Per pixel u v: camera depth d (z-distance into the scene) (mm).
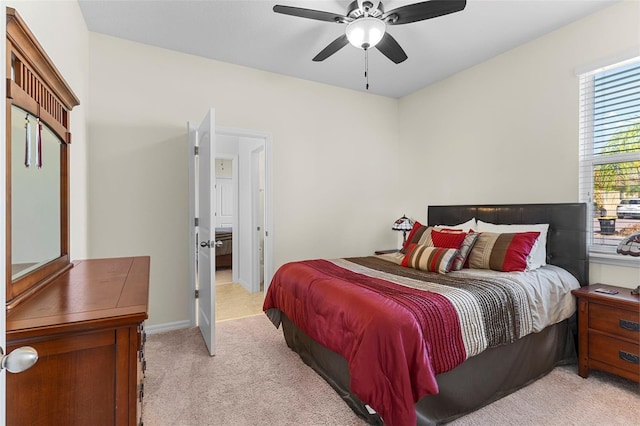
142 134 3023
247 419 1790
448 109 3824
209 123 2594
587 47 2588
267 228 3693
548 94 2859
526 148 3037
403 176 4516
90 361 912
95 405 917
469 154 3582
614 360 2076
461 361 1692
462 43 3010
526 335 2086
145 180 3043
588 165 2650
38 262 1294
